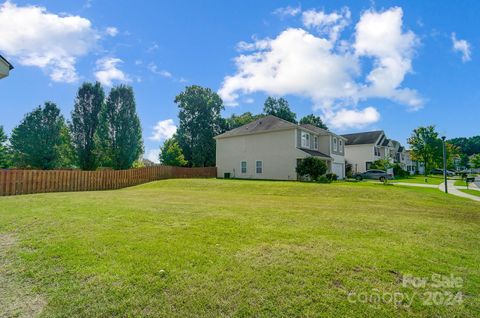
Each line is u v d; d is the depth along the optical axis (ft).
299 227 19.70
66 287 10.00
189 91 160.25
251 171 96.68
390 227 20.47
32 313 8.46
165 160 131.03
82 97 102.99
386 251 14.38
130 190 55.98
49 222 19.72
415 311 8.82
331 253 13.84
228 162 103.81
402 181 100.83
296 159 86.38
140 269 11.51
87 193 45.32
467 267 12.49
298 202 35.50
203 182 65.77
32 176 50.78
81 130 102.68
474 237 18.06
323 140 100.63
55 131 108.37
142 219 21.21
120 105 106.11
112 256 12.92
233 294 9.66
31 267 11.69
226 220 21.48
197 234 17.04
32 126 106.01
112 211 24.45
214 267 11.87
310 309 8.83
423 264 12.66
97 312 8.54
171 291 9.80
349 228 19.79
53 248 13.93
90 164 102.83
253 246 14.83
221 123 164.55
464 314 8.70
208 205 30.09
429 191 59.26
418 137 149.28
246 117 173.58
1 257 12.83
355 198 43.45
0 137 123.24
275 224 20.48
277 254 13.58
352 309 8.85
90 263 12.08
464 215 27.20
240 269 11.69
